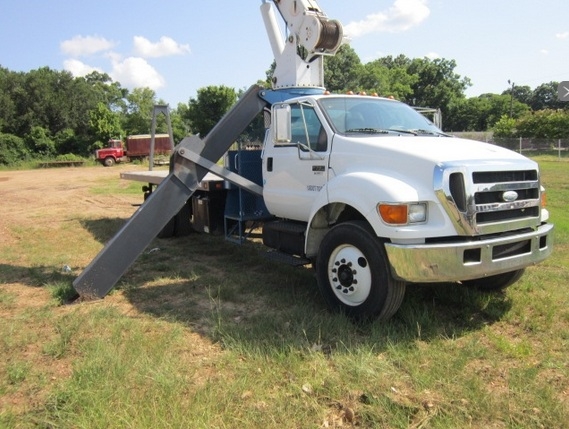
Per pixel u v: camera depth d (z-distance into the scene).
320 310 4.94
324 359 3.84
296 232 5.57
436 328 4.46
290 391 3.39
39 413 3.16
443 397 3.29
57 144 58.50
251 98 6.56
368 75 55.06
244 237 6.98
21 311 5.20
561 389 3.44
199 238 9.13
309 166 5.39
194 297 5.62
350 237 4.54
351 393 3.32
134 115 69.69
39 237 9.66
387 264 4.30
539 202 4.64
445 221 4.12
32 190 20.98
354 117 5.44
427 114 6.66
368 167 4.70
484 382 3.53
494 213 4.28
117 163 46.47
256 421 3.02
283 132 5.20
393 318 4.62
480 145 4.87
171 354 3.97
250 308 5.18
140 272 6.75
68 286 5.80
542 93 106.44
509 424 2.99
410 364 3.72
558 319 4.71
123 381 3.45
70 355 4.07
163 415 3.03
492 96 87.88
